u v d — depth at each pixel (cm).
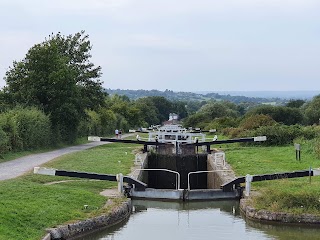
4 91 4406
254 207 1822
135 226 1767
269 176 2112
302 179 2294
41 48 4431
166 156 3984
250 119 5425
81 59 5291
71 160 3056
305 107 8988
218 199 2175
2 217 1416
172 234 1653
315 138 3862
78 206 1750
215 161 3123
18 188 1877
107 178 2139
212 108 10419
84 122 5325
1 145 3105
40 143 3928
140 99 15538
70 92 4409
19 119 3603
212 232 1681
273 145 4184
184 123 10431
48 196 1792
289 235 1639
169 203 2150
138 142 4009
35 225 1465
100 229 1655
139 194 2164
